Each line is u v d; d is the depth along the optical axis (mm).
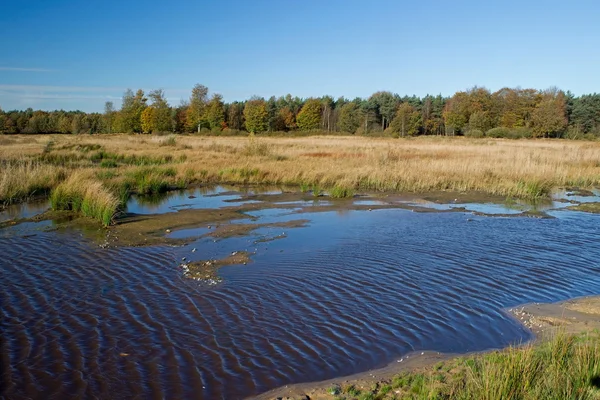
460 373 6008
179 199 20656
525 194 22141
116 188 20016
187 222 15641
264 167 27641
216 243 12992
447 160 30594
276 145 45906
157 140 51219
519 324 7938
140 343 7145
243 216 16844
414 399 5359
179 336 7383
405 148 44656
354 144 51469
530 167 27625
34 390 5898
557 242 13453
